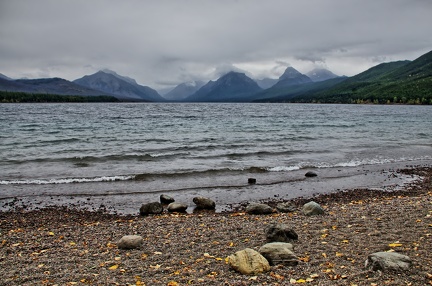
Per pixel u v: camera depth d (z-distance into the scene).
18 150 33.59
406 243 10.23
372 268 8.23
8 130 54.69
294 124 72.19
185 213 16.42
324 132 54.72
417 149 37.50
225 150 34.59
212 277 8.28
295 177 23.92
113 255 10.16
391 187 21.70
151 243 11.29
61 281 8.20
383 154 34.03
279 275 8.18
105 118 91.50
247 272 8.36
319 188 21.27
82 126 64.31
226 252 10.31
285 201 18.44
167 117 99.06
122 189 20.38
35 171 24.31
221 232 12.47
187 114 119.94
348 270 8.35
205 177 23.47
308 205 15.24
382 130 59.59
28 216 15.59
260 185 21.72
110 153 32.06
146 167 26.06
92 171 24.55
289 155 32.25
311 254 9.62
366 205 16.47
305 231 12.04
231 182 22.30
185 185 21.48
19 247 11.05
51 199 18.27
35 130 55.22
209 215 15.73
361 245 10.27
